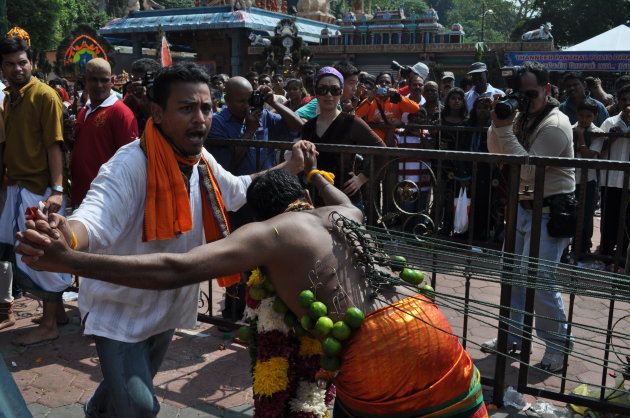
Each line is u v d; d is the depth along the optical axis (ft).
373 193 11.96
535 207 10.32
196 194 8.27
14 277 14.57
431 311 6.90
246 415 10.53
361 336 6.61
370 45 77.87
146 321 7.89
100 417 8.52
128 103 15.35
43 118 13.16
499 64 69.05
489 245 21.24
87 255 5.63
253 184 7.68
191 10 84.02
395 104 22.57
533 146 12.00
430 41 76.28
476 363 12.64
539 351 13.20
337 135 13.38
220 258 6.32
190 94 7.50
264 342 7.47
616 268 10.67
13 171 13.50
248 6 81.97
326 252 6.84
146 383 7.68
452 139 22.17
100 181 7.48
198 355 12.87
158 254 6.02
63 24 119.65
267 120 15.23
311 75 27.48
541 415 10.59
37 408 10.64
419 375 6.51
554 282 7.02
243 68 82.69
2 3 65.00
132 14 88.38
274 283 7.02
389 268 7.52
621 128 20.97
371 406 6.67
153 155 7.67
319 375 7.57
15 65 12.99
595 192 21.12
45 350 13.03
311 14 98.78
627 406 10.05
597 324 15.17
